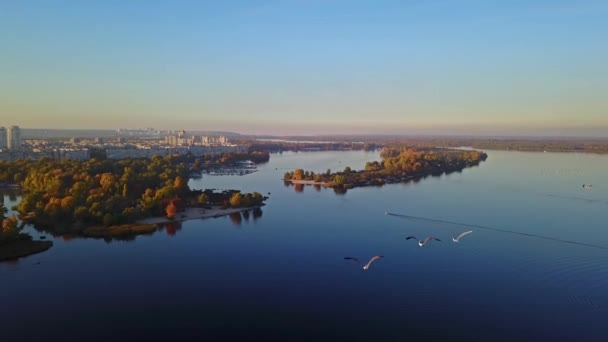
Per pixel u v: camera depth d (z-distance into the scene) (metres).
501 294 176.25
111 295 173.38
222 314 160.50
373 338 146.50
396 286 183.38
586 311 163.25
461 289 180.50
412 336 147.25
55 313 159.00
